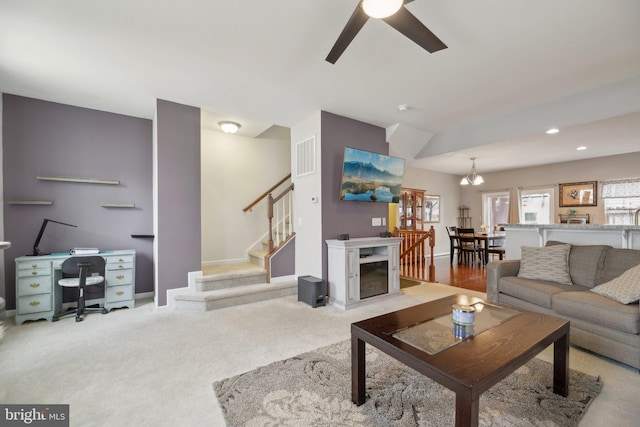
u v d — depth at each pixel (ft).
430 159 22.24
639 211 16.78
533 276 10.34
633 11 6.70
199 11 6.66
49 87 10.54
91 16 6.79
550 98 11.76
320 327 9.82
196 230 12.35
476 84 10.52
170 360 7.56
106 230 12.73
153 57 8.61
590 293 8.36
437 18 7.00
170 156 11.81
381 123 14.76
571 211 22.86
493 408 5.62
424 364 4.56
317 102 12.08
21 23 6.98
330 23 7.14
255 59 8.76
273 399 5.93
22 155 11.26
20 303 10.07
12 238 11.07
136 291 13.23
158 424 5.28
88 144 12.44
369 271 13.10
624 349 6.99
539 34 7.63
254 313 11.23
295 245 14.61
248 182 17.44
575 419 5.32
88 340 8.79
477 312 6.91
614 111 10.41
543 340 5.37
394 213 24.76
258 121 14.44
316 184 13.19
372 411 5.56
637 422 5.24
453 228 25.03
